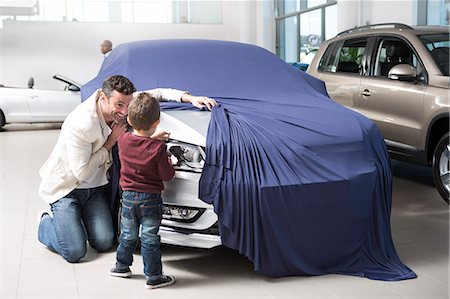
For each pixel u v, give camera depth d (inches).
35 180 213.8
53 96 365.4
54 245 123.5
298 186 106.3
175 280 111.0
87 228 127.0
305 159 109.0
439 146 170.2
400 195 183.3
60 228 120.0
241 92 135.2
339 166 110.5
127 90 114.6
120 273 112.7
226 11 601.3
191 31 591.5
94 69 560.7
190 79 137.9
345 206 110.5
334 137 113.7
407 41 195.5
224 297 102.3
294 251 109.8
